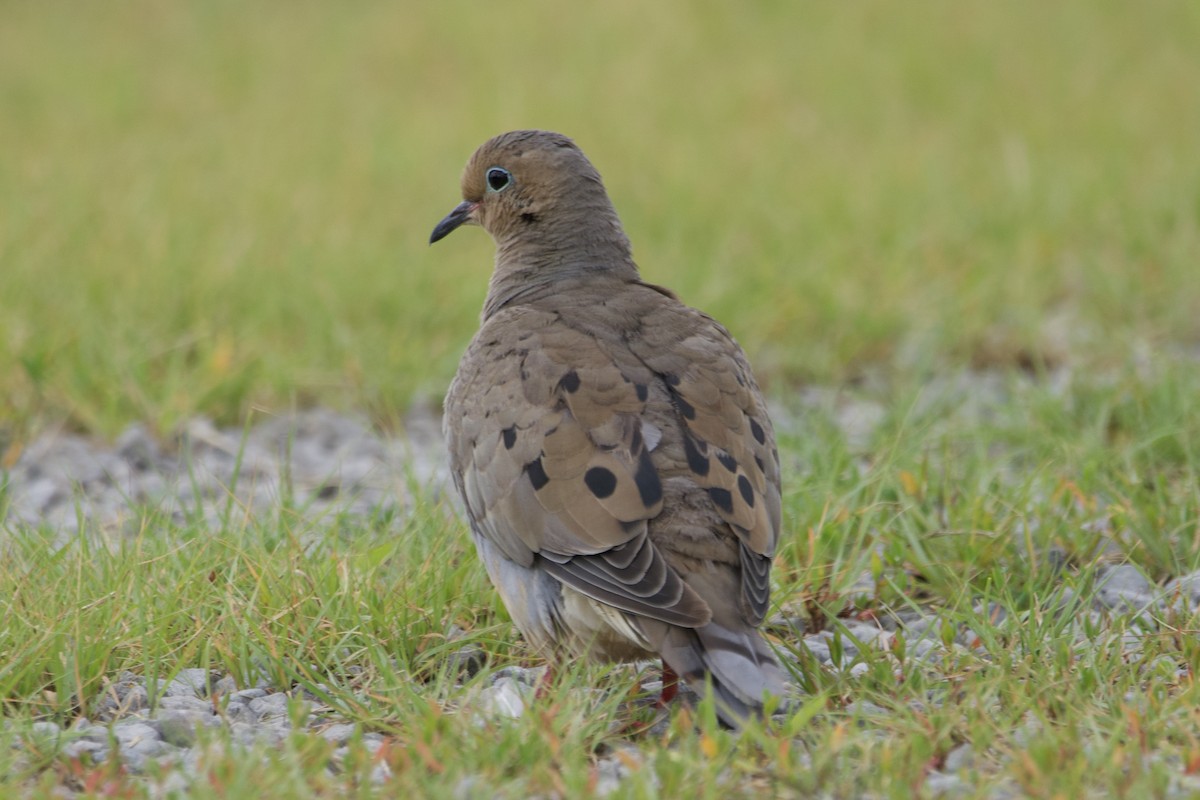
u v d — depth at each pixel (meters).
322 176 23.02
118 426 14.07
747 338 16.81
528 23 34.25
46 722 8.24
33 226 18.95
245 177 22.72
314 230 19.95
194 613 9.17
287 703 8.37
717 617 7.74
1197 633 8.89
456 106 27.81
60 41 33.84
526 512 8.30
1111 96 28.11
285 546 10.07
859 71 30.38
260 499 12.11
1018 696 7.99
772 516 8.52
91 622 8.87
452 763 7.40
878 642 8.98
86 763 7.68
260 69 31.09
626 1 35.62
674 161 24.05
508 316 9.44
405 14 35.53
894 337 17.11
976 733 7.60
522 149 10.63
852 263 19.09
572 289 10.05
